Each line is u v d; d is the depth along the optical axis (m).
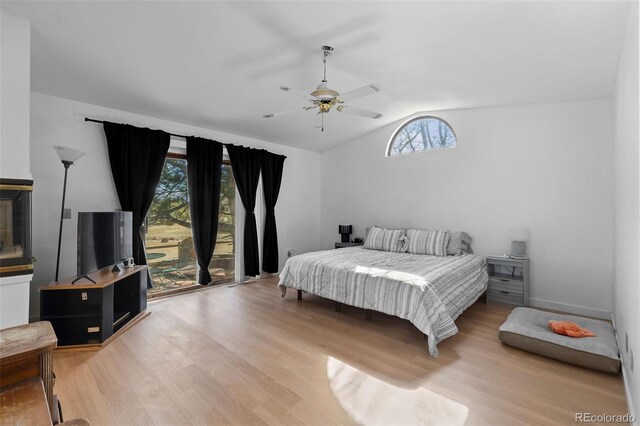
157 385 2.08
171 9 2.27
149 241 4.06
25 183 2.30
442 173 4.61
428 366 2.35
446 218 4.58
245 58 2.93
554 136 3.72
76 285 2.63
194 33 2.54
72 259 3.37
